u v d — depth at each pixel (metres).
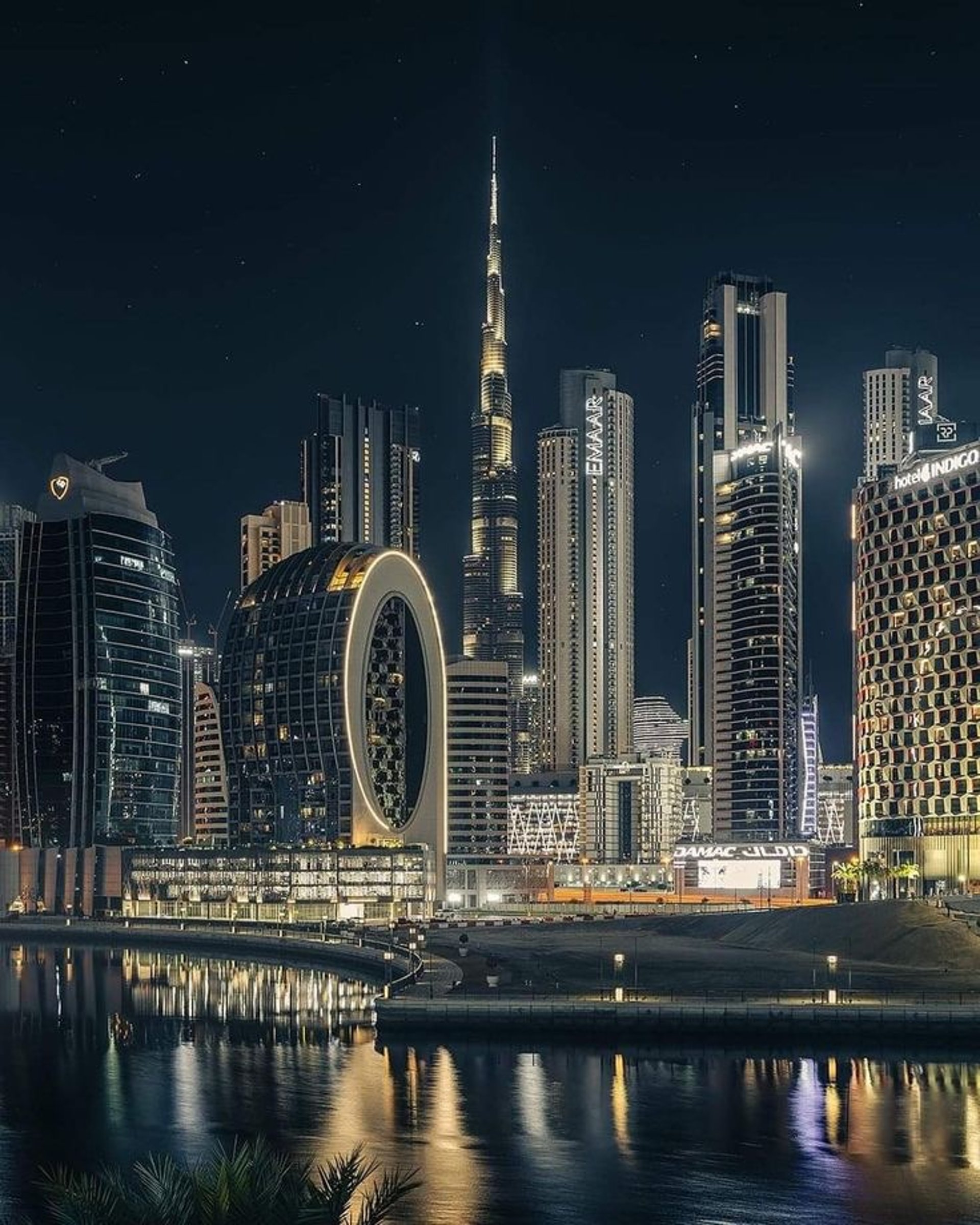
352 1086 129.62
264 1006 198.50
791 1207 90.56
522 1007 153.38
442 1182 96.88
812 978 194.88
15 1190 97.81
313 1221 35.72
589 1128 111.75
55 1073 142.88
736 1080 129.25
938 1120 113.62
